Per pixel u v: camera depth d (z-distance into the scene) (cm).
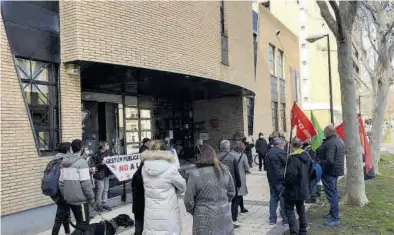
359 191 896
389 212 841
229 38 1459
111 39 920
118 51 934
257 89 2109
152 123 1655
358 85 2317
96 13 891
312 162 682
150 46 1026
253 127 2003
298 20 3659
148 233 511
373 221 770
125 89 1396
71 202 624
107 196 997
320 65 3719
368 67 1733
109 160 912
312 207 919
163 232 505
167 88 1440
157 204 512
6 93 744
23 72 793
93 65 916
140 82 1231
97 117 1345
